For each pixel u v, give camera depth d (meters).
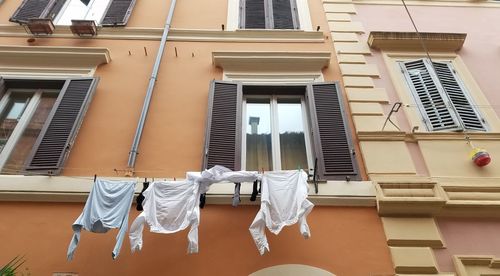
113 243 4.80
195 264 4.65
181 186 4.76
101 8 8.54
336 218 5.09
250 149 6.25
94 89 6.48
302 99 6.85
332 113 6.29
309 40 7.76
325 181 5.40
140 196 4.79
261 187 4.85
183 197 4.67
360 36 7.98
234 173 4.88
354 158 5.69
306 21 8.29
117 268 4.61
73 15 8.38
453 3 9.03
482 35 8.23
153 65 7.07
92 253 4.71
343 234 4.94
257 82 6.83
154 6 8.49
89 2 8.65
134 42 7.59
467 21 8.63
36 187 5.20
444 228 5.07
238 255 4.73
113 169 5.56
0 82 6.52
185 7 8.46
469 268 4.71
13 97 6.70
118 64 7.10
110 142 5.87
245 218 5.04
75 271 4.57
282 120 6.60
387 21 8.52
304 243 4.84
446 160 5.79
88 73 6.93
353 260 4.73
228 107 6.34
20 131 6.22
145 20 8.16
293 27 8.21
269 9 8.52
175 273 4.58
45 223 4.96
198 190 4.75
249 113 6.68
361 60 7.32
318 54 7.10
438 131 6.21
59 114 6.10
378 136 5.98
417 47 7.66
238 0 8.73
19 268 4.58
